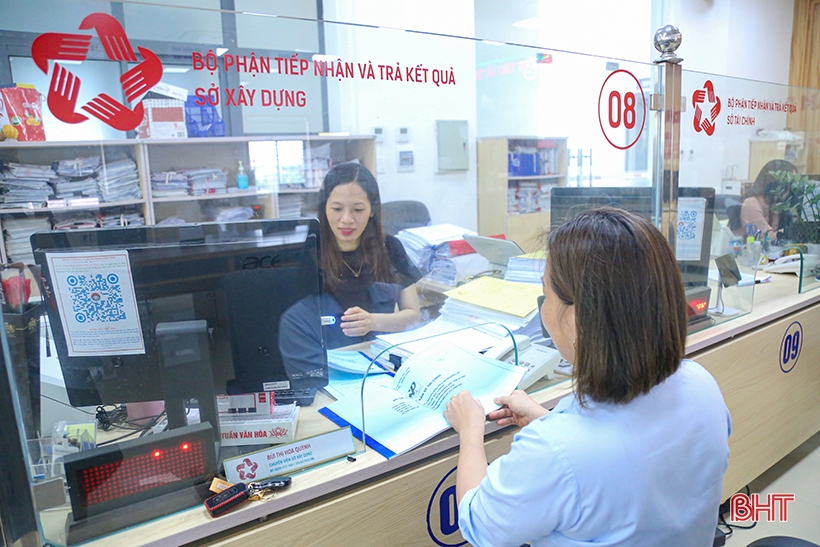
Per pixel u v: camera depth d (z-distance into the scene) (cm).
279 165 315
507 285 147
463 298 146
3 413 71
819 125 256
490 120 353
